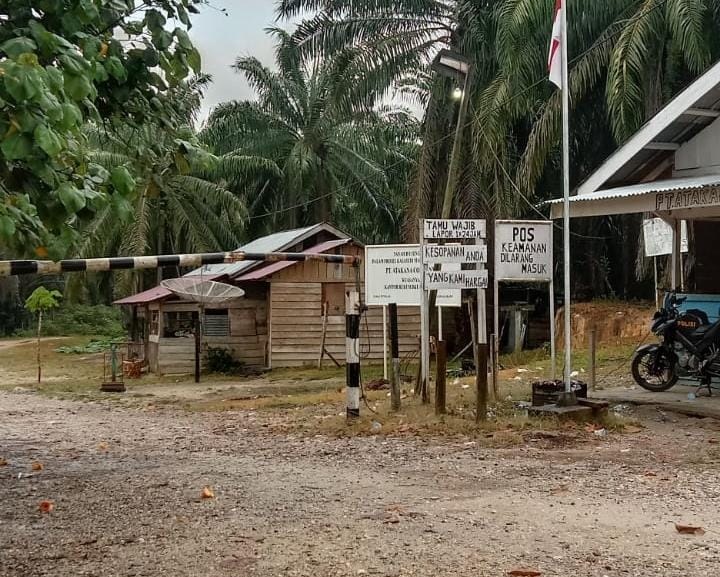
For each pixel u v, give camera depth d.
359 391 11.34
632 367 12.00
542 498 6.15
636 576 4.33
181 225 31.97
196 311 22.86
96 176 4.21
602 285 24.27
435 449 8.41
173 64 5.37
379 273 11.65
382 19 24.08
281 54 26.84
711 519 5.49
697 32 16.42
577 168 23.77
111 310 54.47
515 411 10.34
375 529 5.31
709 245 13.05
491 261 22.20
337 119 26.05
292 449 8.80
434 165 23.78
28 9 4.12
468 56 22.48
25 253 3.91
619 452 8.00
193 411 13.34
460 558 4.67
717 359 10.97
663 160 12.44
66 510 6.07
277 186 36.09
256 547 4.95
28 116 3.30
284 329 23.16
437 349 10.31
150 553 4.88
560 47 10.09
